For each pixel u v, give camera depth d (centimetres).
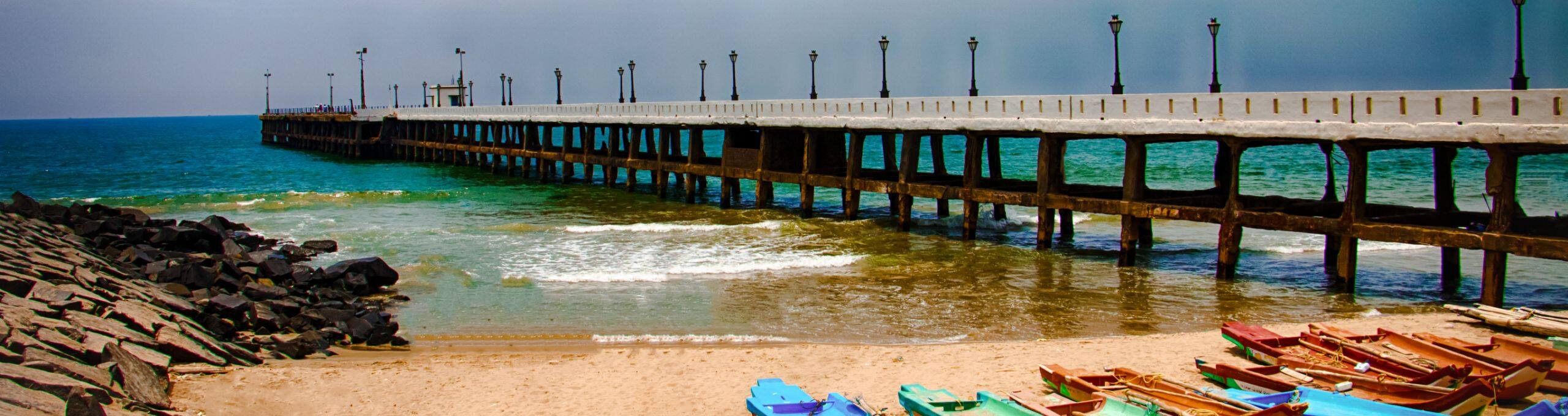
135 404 1103
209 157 9194
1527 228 1825
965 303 2023
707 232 3141
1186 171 6581
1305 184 5272
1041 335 1750
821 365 1500
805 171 3434
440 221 3641
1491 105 1727
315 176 6506
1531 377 1181
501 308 2030
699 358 1560
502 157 7906
